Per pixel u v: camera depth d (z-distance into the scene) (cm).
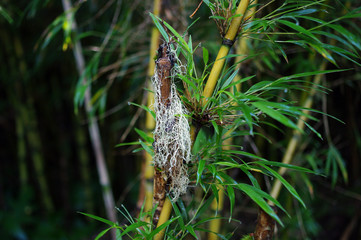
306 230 292
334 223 391
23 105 447
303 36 141
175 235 147
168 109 132
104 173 304
